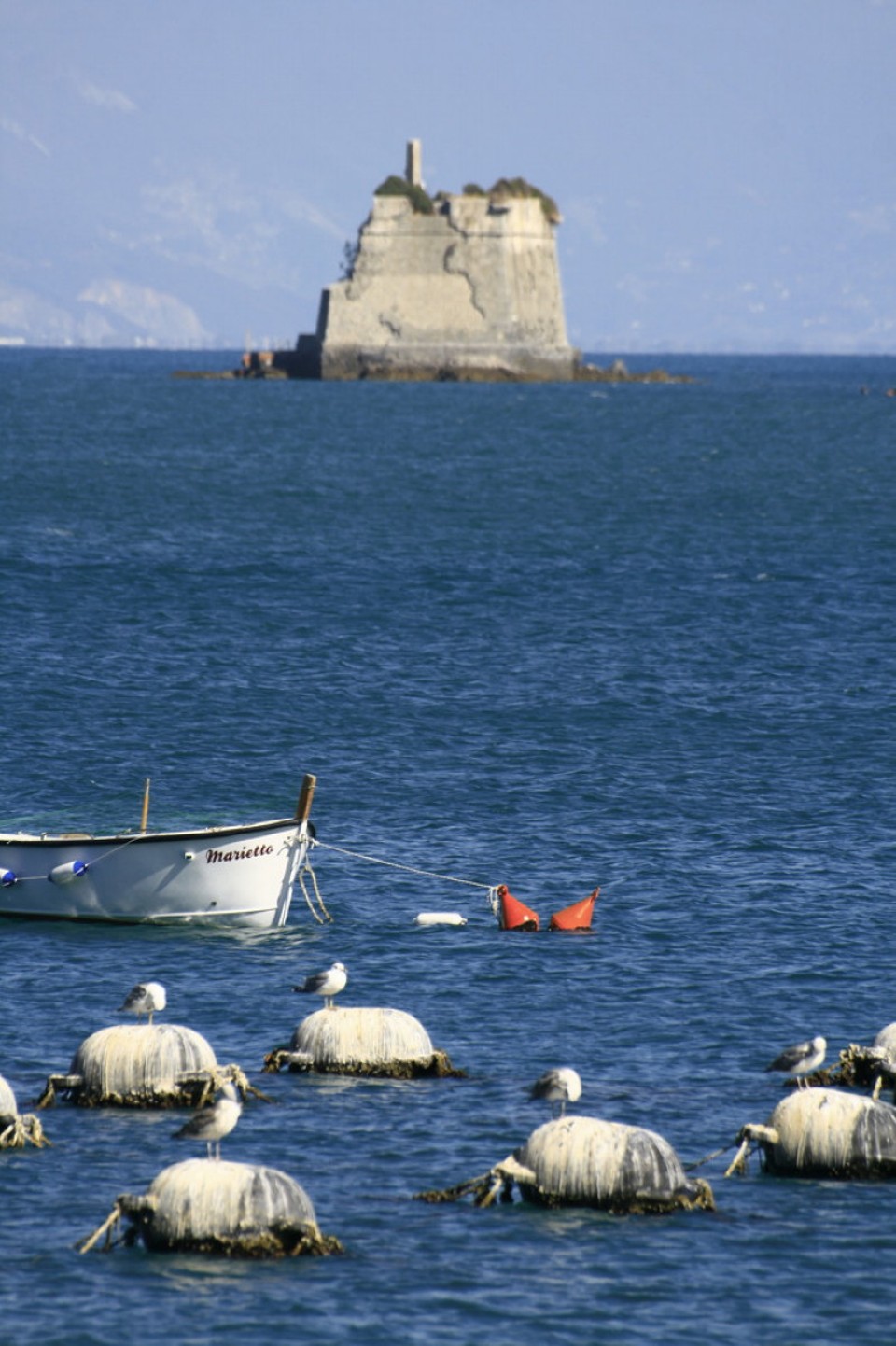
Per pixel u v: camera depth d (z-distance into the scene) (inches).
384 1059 4690.0
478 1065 4758.9
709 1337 3467.0
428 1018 5093.5
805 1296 3617.1
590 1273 3681.1
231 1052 4832.7
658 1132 4343.0
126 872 5940.0
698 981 5374.0
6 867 6048.2
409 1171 4124.0
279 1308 3521.2
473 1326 3481.8
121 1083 4483.3
